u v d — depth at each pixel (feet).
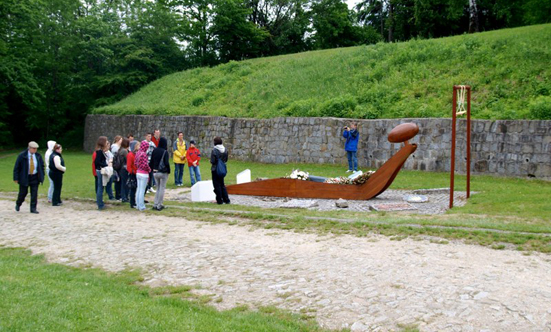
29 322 14.48
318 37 177.88
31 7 132.26
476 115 57.57
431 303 16.37
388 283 18.65
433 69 72.49
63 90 138.31
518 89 60.44
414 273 19.74
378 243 25.31
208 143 86.43
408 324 14.88
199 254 24.54
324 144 68.90
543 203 35.09
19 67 121.60
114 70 136.77
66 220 35.91
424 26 138.51
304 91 82.69
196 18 156.04
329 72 85.71
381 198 42.83
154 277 21.15
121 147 44.86
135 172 40.91
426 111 61.26
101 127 117.19
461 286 17.88
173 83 120.47
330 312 16.20
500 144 53.62
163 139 39.22
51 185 45.21
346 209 37.37
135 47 135.54
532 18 96.02
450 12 120.57
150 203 43.42
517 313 15.20
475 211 34.19
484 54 70.49
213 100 98.02
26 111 131.03
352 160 60.80
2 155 112.47
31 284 18.75
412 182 51.65
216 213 36.35
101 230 31.76
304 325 15.12
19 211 40.55
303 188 43.93
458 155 56.34
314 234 28.25
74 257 25.16
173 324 14.75
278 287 18.97
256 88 93.09
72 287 18.83
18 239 29.91
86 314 15.43
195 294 18.65
